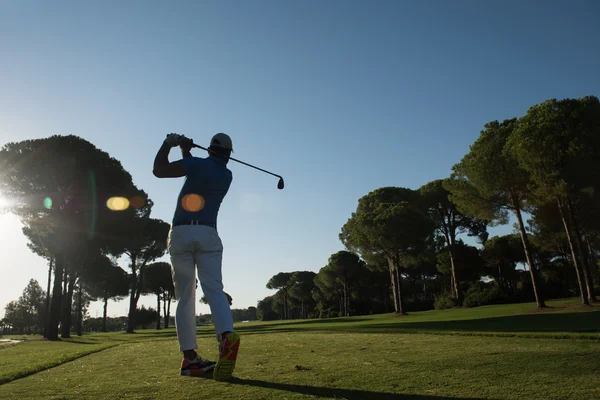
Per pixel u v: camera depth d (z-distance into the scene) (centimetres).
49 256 3130
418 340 508
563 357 313
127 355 437
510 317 1487
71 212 2161
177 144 330
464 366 290
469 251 4334
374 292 6053
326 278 5991
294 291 7969
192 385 248
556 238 3133
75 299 5075
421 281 6234
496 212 2347
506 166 2130
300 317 8981
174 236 311
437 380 245
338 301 6706
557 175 1888
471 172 2244
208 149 342
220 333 293
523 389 216
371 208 4278
